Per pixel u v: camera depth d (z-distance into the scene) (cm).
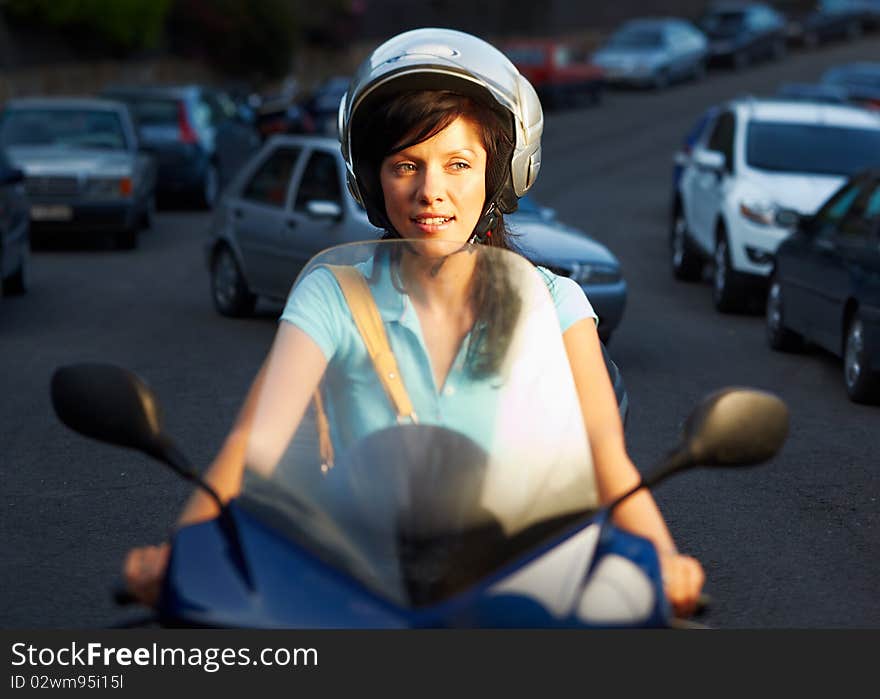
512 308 351
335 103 4253
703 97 5716
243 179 1585
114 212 2219
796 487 888
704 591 676
